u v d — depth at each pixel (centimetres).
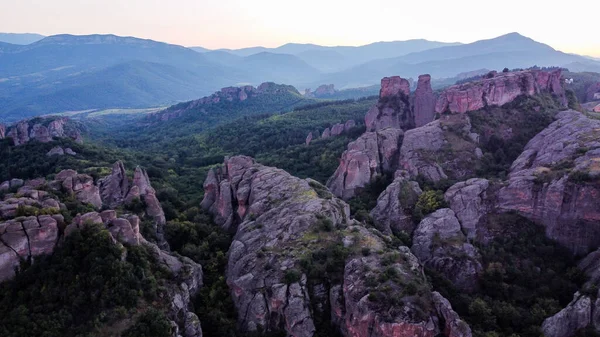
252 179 8019
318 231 6006
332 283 5166
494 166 9462
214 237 7019
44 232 4616
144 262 4978
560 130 9188
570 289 5850
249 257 5766
